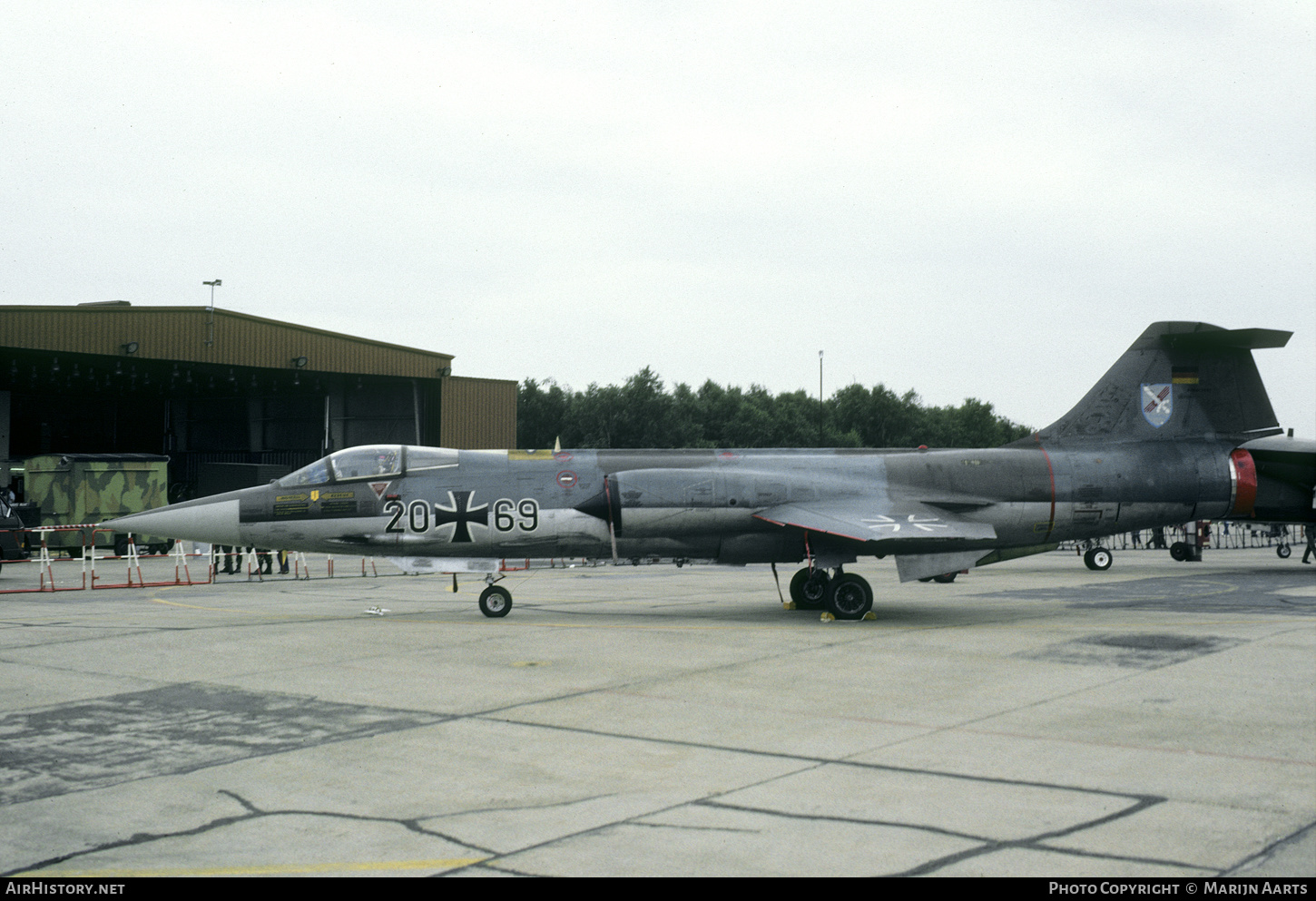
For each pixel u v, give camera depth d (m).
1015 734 8.35
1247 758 7.56
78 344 37.50
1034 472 18.17
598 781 7.11
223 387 52.78
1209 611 17.27
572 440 79.06
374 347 45.53
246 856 5.69
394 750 8.02
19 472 43.94
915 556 17.08
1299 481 26.33
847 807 6.42
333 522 17.08
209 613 17.88
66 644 13.82
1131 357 19.42
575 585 24.81
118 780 7.25
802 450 18.47
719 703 9.71
